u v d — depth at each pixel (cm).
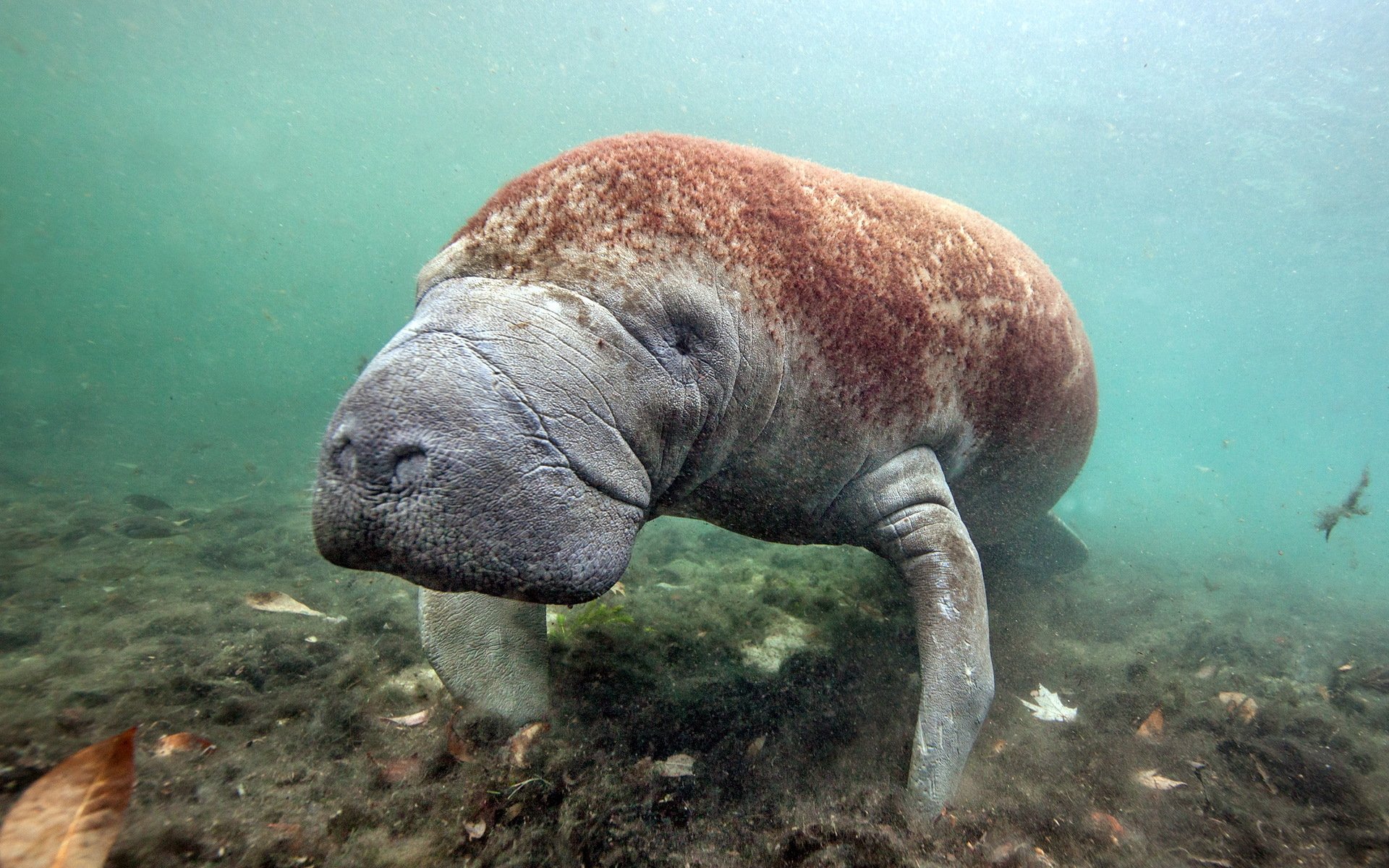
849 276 277
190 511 784
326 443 168
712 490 278
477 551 163
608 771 249
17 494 810
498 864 202
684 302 221
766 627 406
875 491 299
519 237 208
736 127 4341
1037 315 363
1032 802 270
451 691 266
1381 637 678
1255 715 383
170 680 295
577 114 4584
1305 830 270
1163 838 258
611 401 195
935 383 308
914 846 229
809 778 263
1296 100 2255
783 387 262
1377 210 2789
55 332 5419
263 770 233
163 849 188
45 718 250
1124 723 358
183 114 4894
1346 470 5500
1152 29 2225
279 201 8444
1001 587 543
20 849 154
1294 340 6000
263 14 3020
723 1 2938
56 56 3634
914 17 2733
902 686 349
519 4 3016
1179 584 826
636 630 372
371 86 4150
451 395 165
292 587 498
